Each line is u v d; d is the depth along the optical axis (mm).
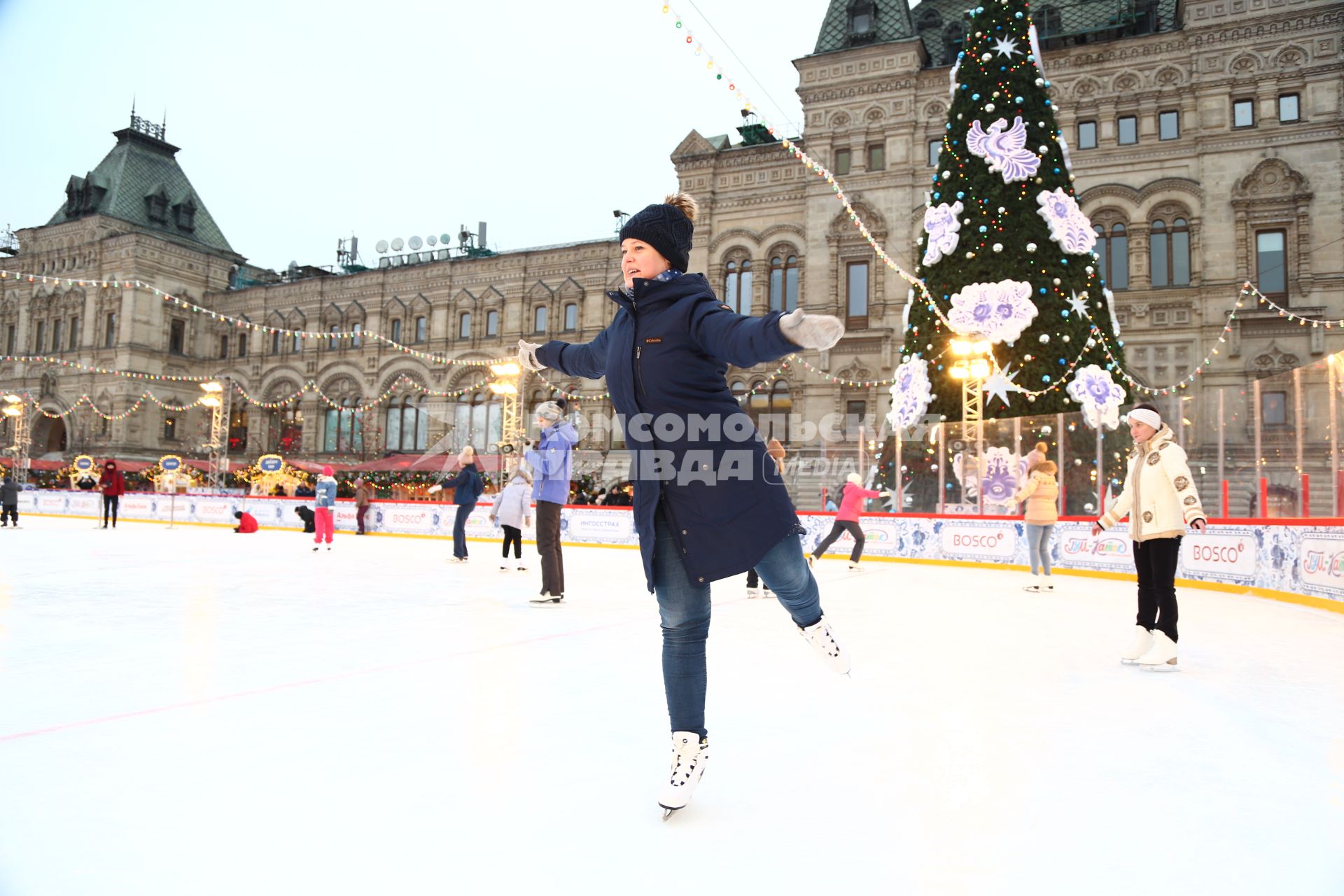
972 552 14469
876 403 29438
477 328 39219
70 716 3359
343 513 22875
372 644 5152
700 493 2473
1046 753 3092
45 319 47938
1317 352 25047
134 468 41531
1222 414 11664
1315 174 25406
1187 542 11477
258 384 44625
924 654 5152
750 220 32344
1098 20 29828
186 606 6844
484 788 2635
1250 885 2018
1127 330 27047
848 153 30500
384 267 42375
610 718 3486
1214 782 2793
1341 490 9156
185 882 1952
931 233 17797
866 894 1948
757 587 8695
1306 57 25656
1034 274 16531
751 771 2852
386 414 41406
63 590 7773
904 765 2922
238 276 49281
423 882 1978
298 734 3160
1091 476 14008
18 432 41031
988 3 17438
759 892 1948
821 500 19297
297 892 1913
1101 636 6184
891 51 29781
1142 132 27234
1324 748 3234
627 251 2652
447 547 17203
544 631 5762
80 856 2082
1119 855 2189
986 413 16672
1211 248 26297
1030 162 16781
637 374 2549
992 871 2082
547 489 7430
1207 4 26547
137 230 46062
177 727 3232
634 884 1985
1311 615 7961
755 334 2164
